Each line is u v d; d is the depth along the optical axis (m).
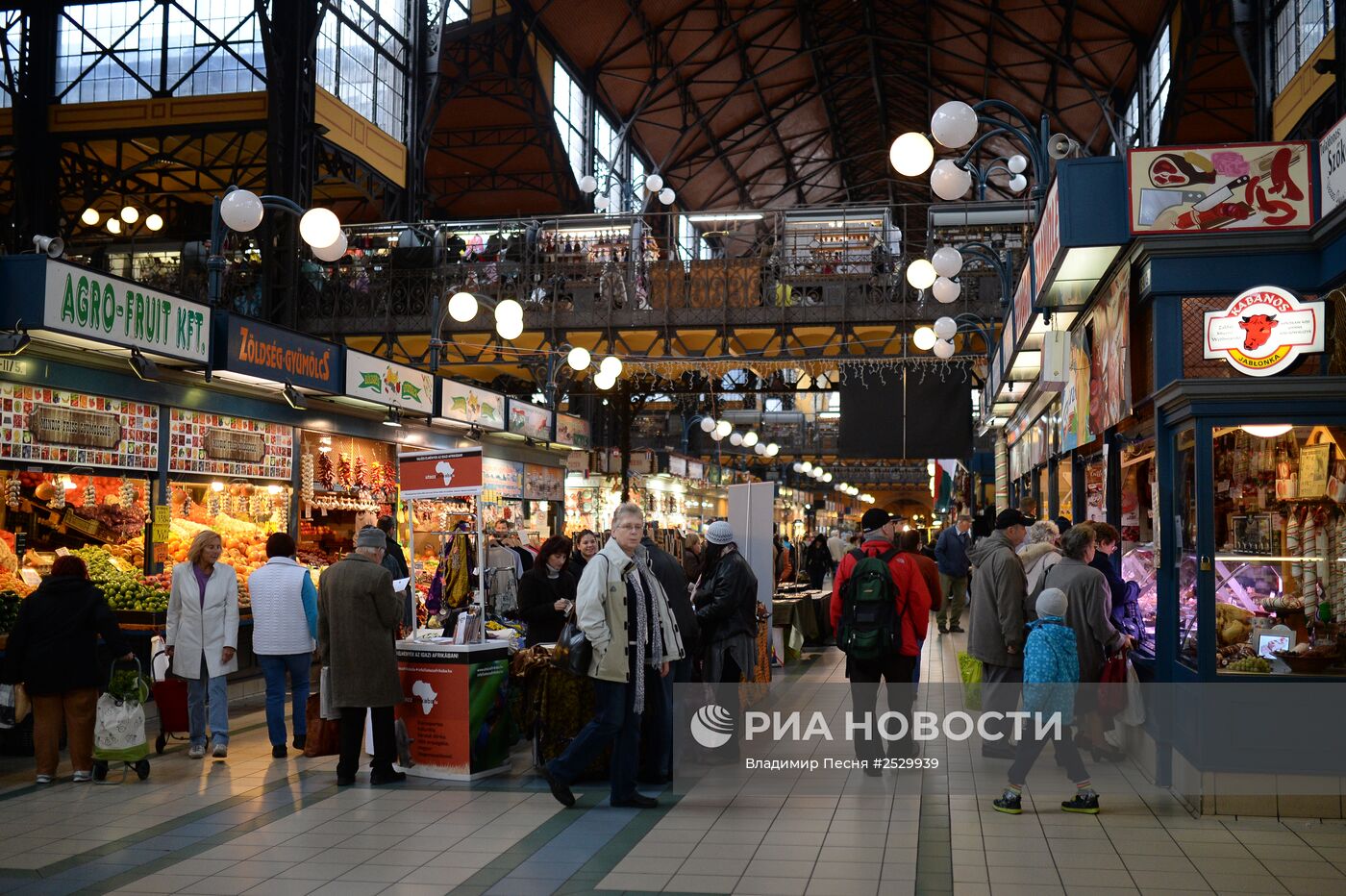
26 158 23.80
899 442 21.58
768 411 42.31
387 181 26.53
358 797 6.57
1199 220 6.56
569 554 8.71
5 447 9.30
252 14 23.75
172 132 23.67
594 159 32.94
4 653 7.61
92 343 9.32
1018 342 11.09
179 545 11.19
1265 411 6.09
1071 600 6.96
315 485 13.61
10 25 24.23
